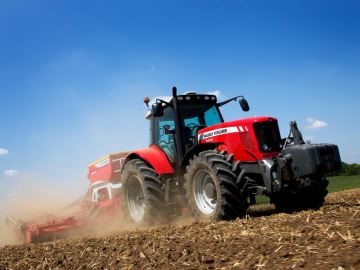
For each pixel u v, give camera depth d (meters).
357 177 24.17
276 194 6.52
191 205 6.83
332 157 6.04
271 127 6.71
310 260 2.99
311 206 6.61
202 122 8.00
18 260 5.11
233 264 3.24
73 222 8.46
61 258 4.73
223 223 5.64
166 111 8.16
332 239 3.48
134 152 8.31
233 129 6.79
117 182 9.87
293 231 4.12
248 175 6.64
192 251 3.93
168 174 7.73
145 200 7.62
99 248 4.99
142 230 6.59
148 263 3.76
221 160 6.31
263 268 3.01
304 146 5.97
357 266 2.68
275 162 6.26
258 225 4.95
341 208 5.59
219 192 6.20
